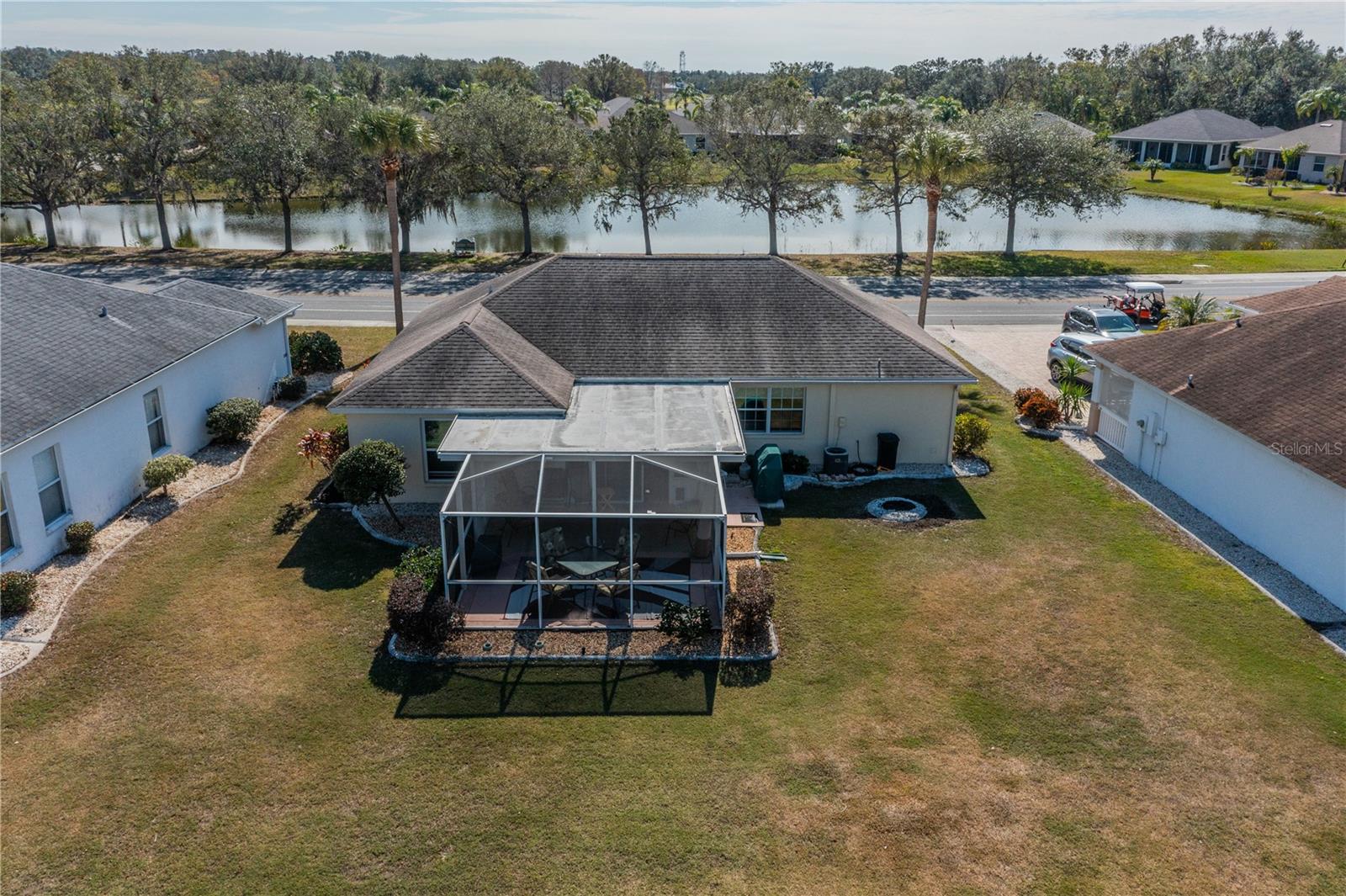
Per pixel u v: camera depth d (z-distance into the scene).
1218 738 14.61
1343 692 15.68
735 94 58.88
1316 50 134.50
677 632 17.02
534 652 16.92
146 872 11.98
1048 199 57.84
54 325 23.23
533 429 21.05
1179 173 107.38
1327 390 20.72
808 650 17.11
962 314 44.59
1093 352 27.81
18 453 18.45
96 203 90.25
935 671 16.44
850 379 24.61
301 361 33.56
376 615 18.11
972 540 21.47
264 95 58.19
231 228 77.50
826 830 12.79
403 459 21.92
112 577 19.16
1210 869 12.10
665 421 21.66
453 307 30.19
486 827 12.81
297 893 11.72
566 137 57.88
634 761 14.13
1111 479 25.05
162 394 24.25
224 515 22.33
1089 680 16.14
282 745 14.36
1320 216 76.88
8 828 12.62
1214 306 33.47
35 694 15.41
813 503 23.52
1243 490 21.14
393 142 32.59
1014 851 12.43
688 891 11.80
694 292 26.84
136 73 60.00
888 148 56.38
